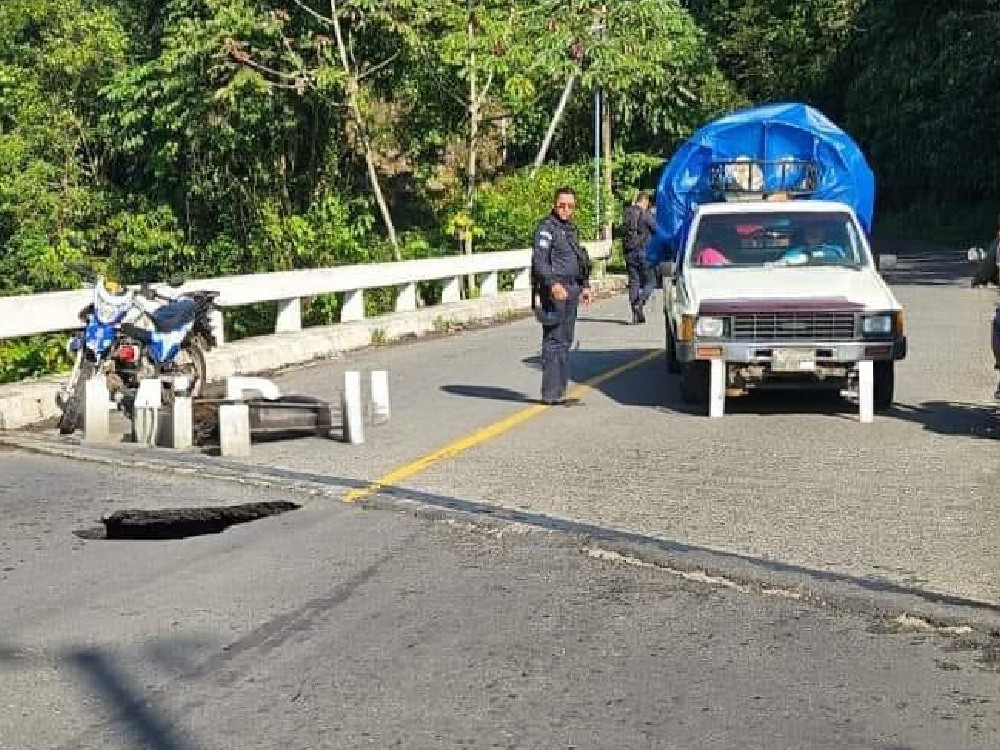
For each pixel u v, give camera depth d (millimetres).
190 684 6023
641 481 10039
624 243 22453
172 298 13859
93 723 5582
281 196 32438
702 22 57531
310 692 5910
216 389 13977
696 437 11875
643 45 36062
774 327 12500
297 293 19203
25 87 32469
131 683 6043
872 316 12406
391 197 36312
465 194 33344
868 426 12320
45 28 33406
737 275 13570
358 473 10438
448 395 14672
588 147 41969
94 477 10547
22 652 6488
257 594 7387
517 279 28234
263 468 10656
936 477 10070
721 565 7750
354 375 11758
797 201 15070
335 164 32719
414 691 5910
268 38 29578
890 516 8867
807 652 6406
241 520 9250
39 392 13422
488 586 7500
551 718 5594
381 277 21688
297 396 13219
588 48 34000
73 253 30766
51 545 8547
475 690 5922
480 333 21969
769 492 9633
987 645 6488
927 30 48312
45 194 31688
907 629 6734
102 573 7871
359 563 7988
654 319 23219
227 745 5328
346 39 30500
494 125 36812
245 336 25109
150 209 32281
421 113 32812
